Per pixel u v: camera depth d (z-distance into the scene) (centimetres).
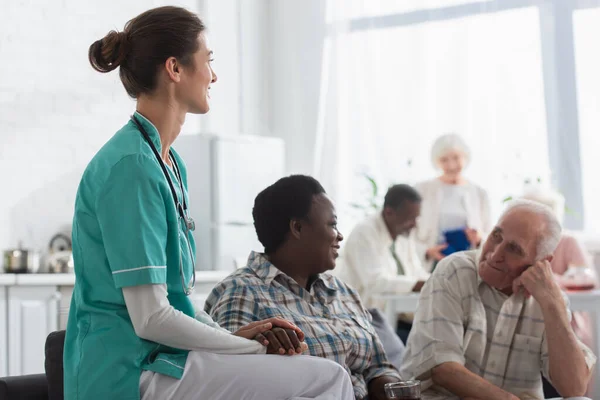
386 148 727
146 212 210
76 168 609
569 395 279
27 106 588
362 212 730
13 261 552
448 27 709
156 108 228
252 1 760
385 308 501
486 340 290
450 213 604
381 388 266
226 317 251
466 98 702
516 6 687
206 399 207
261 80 768
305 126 761
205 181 644
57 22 605
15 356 518
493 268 284
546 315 281
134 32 228
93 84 621
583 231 661
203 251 641
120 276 206
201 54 232
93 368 210
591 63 667
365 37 739
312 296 266
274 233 266
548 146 675
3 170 576
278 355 214
